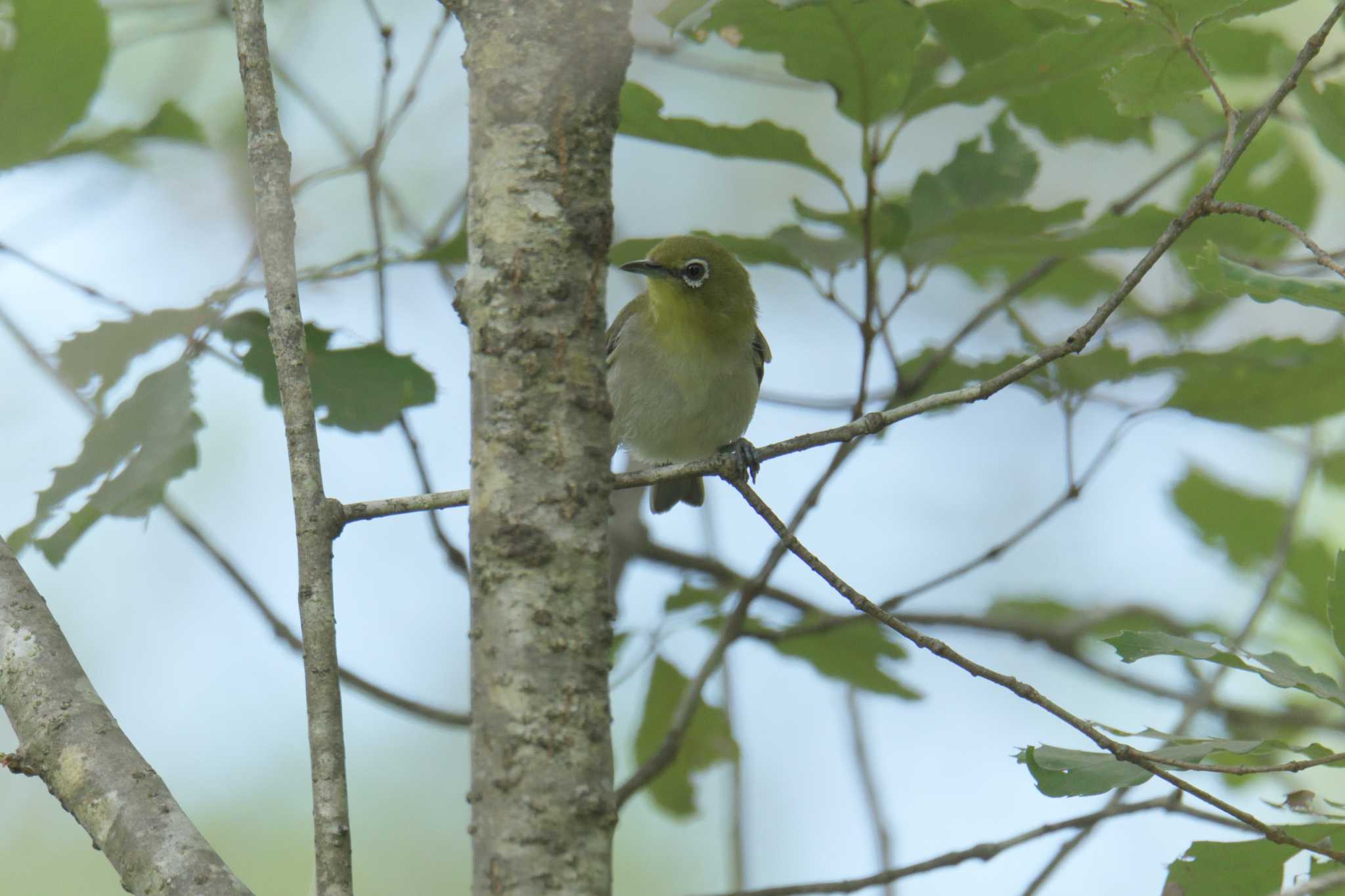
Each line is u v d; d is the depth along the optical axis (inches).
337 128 501.0
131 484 317.4
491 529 205.5
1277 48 493.7
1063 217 402.9
